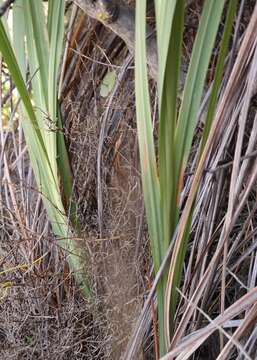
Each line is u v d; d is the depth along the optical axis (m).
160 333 0.59
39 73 0.73
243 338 0.62
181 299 0.67
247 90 0.52
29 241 0.84
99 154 0.83
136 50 0.52
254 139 0.56
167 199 0.54
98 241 0.77
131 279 0.74
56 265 0.80
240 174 0.55
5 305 0.81
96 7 0.69
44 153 0.72
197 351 0.74
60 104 0.90
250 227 0.73
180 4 0.47
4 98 1.00
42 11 0.69
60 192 0.79
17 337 0.79
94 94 0.91
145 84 0.52
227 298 0.74
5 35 0.56
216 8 0.50
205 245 0.66
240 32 0.81
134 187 0.79
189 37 0.86
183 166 0.54
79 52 0.92
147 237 0.77
